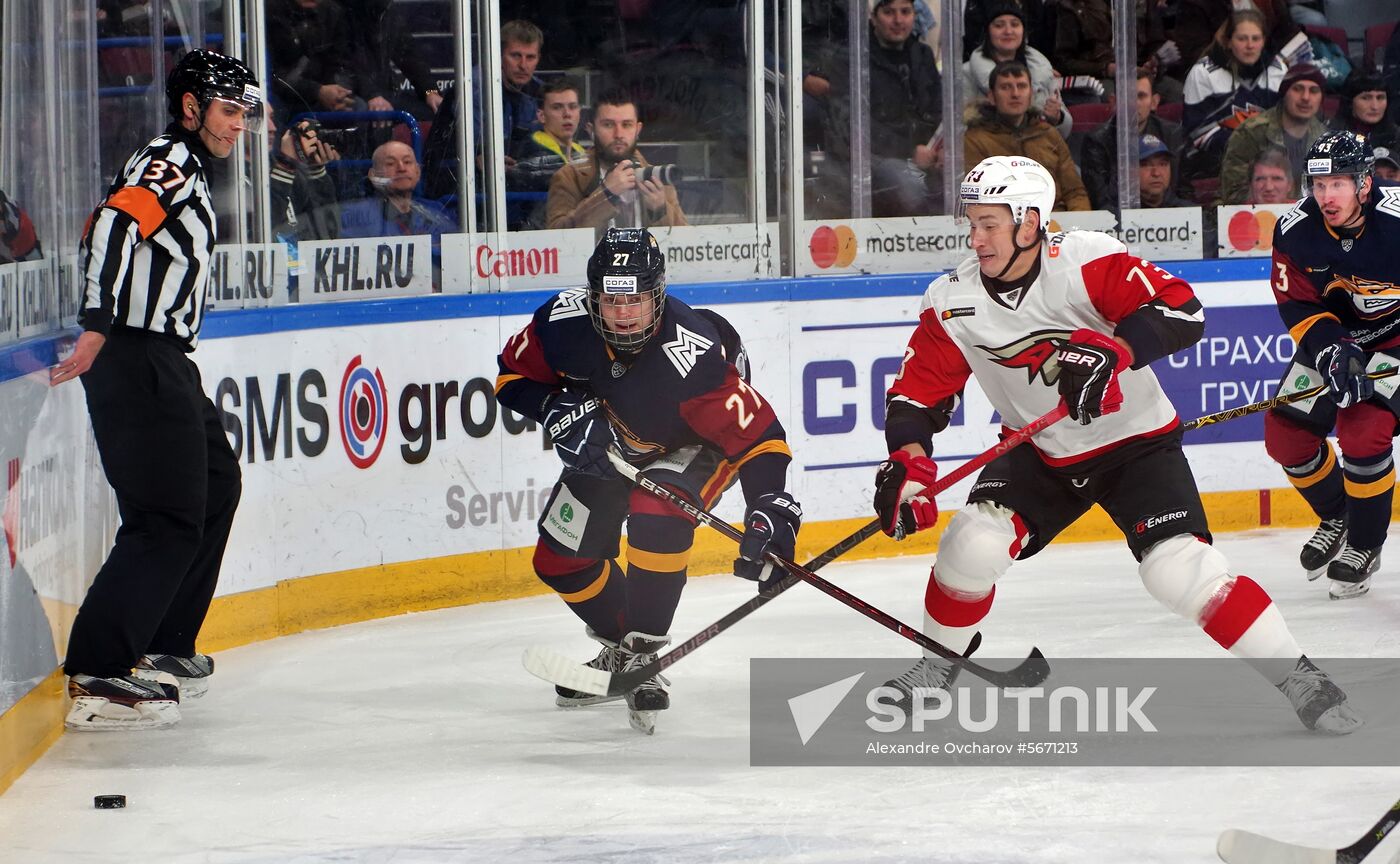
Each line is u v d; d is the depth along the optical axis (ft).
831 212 53.47
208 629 39.01
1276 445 42.57
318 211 45.47
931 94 53.62
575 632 40.63
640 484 28.81
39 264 31.96
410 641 39.91
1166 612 40.16
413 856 23.40
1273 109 56.95
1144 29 55.93
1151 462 28.76
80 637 31.42
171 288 31.60
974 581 29.25
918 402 29.58
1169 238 56.08
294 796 26.76
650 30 50.67
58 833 25.13
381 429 42.70
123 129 40.14
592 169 50.37
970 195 27.45
